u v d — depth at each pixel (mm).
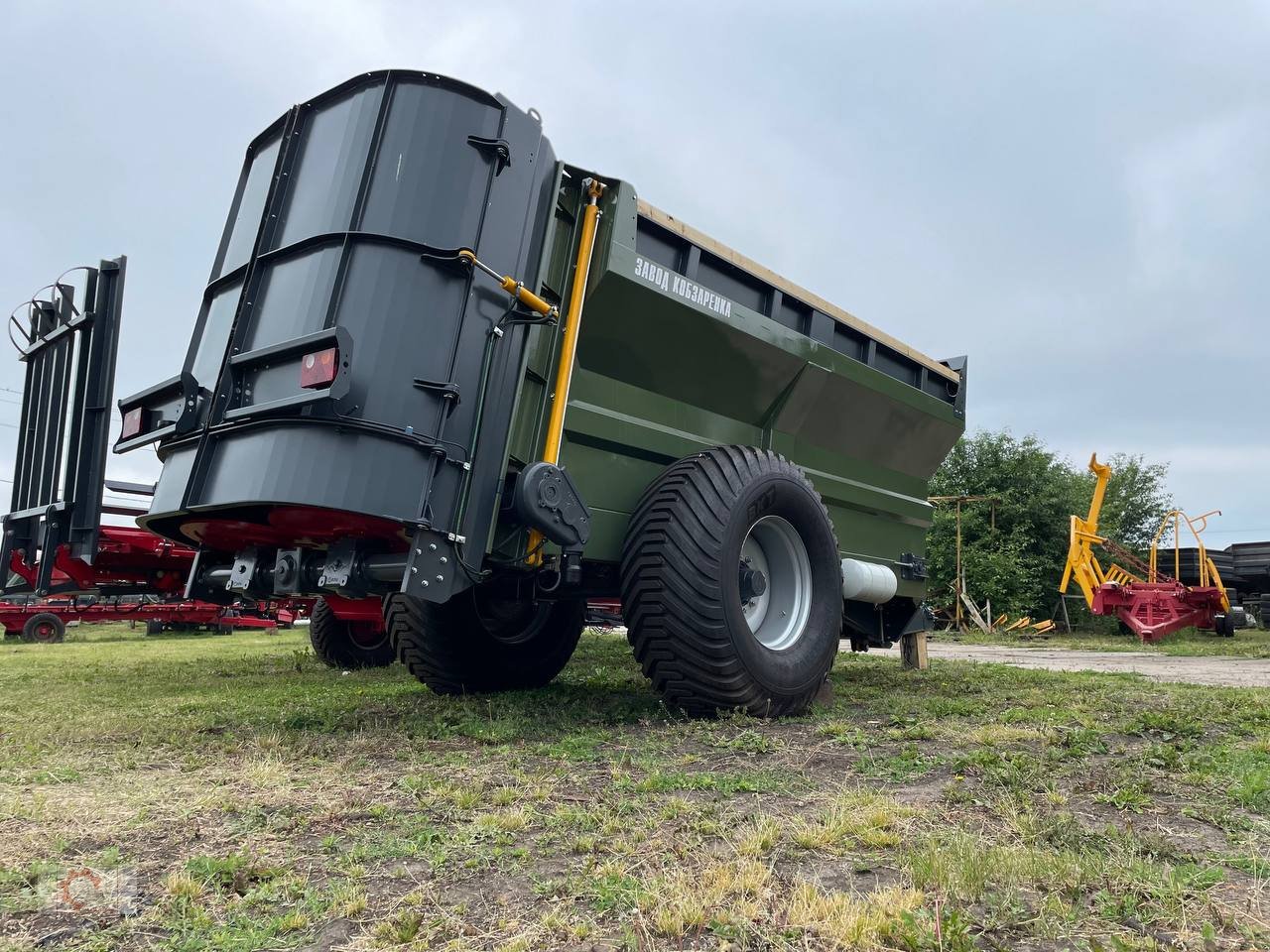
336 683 6695
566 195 4320
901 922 1684
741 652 4168
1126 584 18141
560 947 1669
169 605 16281
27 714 4719
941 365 7246
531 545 4047
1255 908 1819
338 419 3271
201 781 2975
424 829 2391
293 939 1711
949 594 26016
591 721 4242
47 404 4480
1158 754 3312
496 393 3771
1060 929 1710
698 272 4980
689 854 2182
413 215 3594
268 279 3785
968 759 3193
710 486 4281
